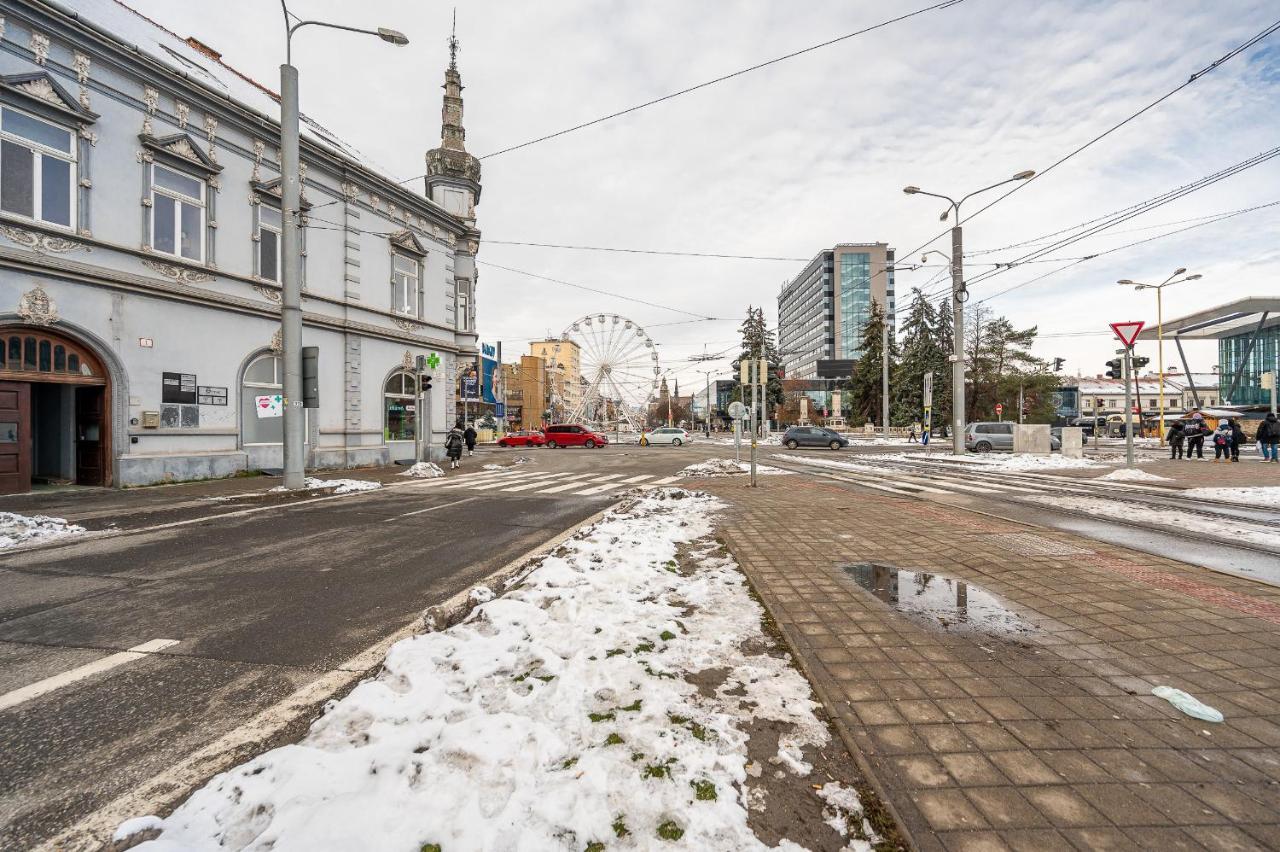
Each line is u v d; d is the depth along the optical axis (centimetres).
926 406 3644
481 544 710
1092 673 320
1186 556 615
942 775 228
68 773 246
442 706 276
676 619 405
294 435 1194
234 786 221
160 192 1280
